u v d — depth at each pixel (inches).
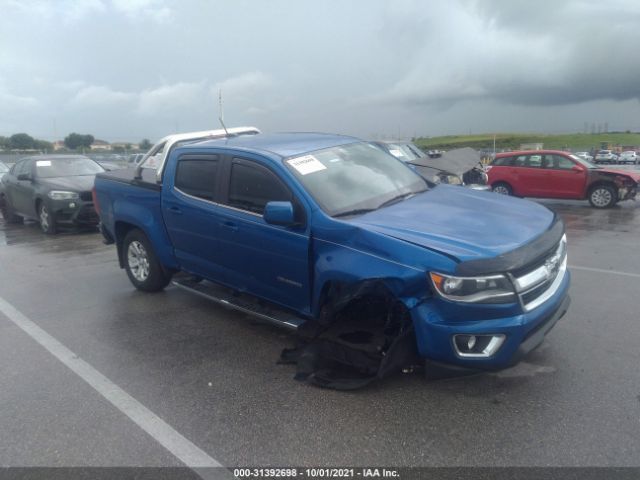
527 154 604.4
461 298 136.9
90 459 130.2
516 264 138.8
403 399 150.9
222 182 200.8
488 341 139.7
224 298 209.2
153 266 251.1
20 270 324.2
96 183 277.7
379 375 148.8
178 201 219.1
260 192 186.9
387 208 176.4
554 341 185.5
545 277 148.4
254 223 185.2
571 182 572.1
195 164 214.5
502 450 126.2
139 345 199.2
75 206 434.6
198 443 134.8
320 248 164.7
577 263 298.8
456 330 138.3
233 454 129.7
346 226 158.1
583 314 211.6
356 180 188.4
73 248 388.5
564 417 138.6
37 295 268.7
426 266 139.7
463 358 140.4
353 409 147.0
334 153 201.2
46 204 437.4
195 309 238.4
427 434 134.0
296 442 133.3
